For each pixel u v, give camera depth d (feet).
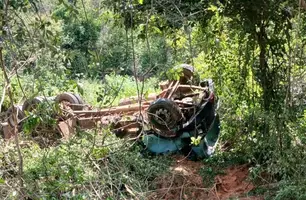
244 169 23.54
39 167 20.54
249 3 20.63
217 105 25.89
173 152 24.63
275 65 22.59
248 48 22.75
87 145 22.06
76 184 19.94
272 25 22.03
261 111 23.07
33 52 15.61
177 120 23.71
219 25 22.38
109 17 19.13
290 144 21.52
